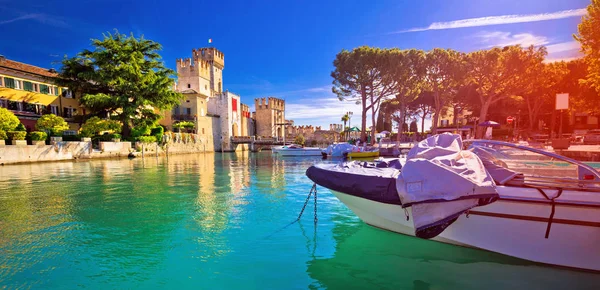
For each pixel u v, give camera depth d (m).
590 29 16.14
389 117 66.88
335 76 42.88
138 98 39.62
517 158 6.80
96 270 5.21
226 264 5.43
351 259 5.61
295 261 5.55
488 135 30.97
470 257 5.67
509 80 33.88
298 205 9.91
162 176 18.30
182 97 45.56
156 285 4.70
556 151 18.27
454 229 5.87
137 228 7.52
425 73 37.72
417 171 5.26
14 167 24.12
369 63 39.03
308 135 82.81
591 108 24.55
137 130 41.16
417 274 5.03
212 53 76.56
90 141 33.19
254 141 68.31
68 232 7.21
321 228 7.44
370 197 5.94
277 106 91.00
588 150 19.17
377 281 4.80
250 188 13.52
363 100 40.88
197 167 24.80
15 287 4.64
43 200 10.88
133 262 5.52
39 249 6.15
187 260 5.61
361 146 37.47
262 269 5.23
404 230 6.57
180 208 9.59
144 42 43.38
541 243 5.27
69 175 18.73
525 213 5.22
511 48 32.88
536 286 4.66
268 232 7.17
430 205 5.21
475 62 34.34
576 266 5.16
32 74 35.47
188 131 55.44
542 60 31.94
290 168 23.98
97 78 38.03
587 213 4.92
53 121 31.83
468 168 5.29
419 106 59.41
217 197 11.34
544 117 43.56
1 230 7.38
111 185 14.47
